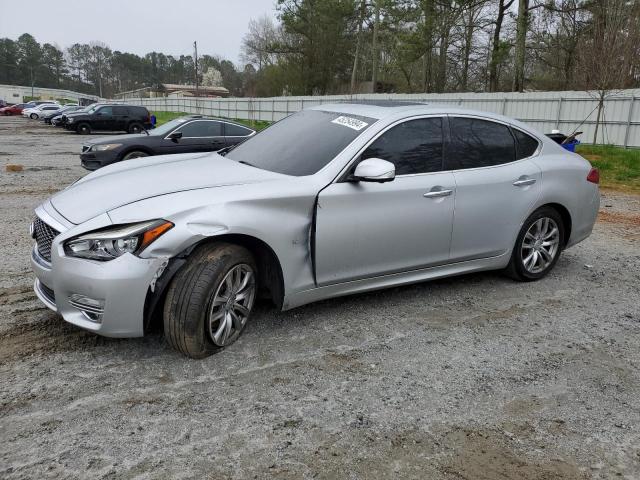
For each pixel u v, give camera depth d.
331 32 50.84
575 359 3.70
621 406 3.15
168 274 3.19
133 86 142.88
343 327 4.02
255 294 3.68
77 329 3.79
